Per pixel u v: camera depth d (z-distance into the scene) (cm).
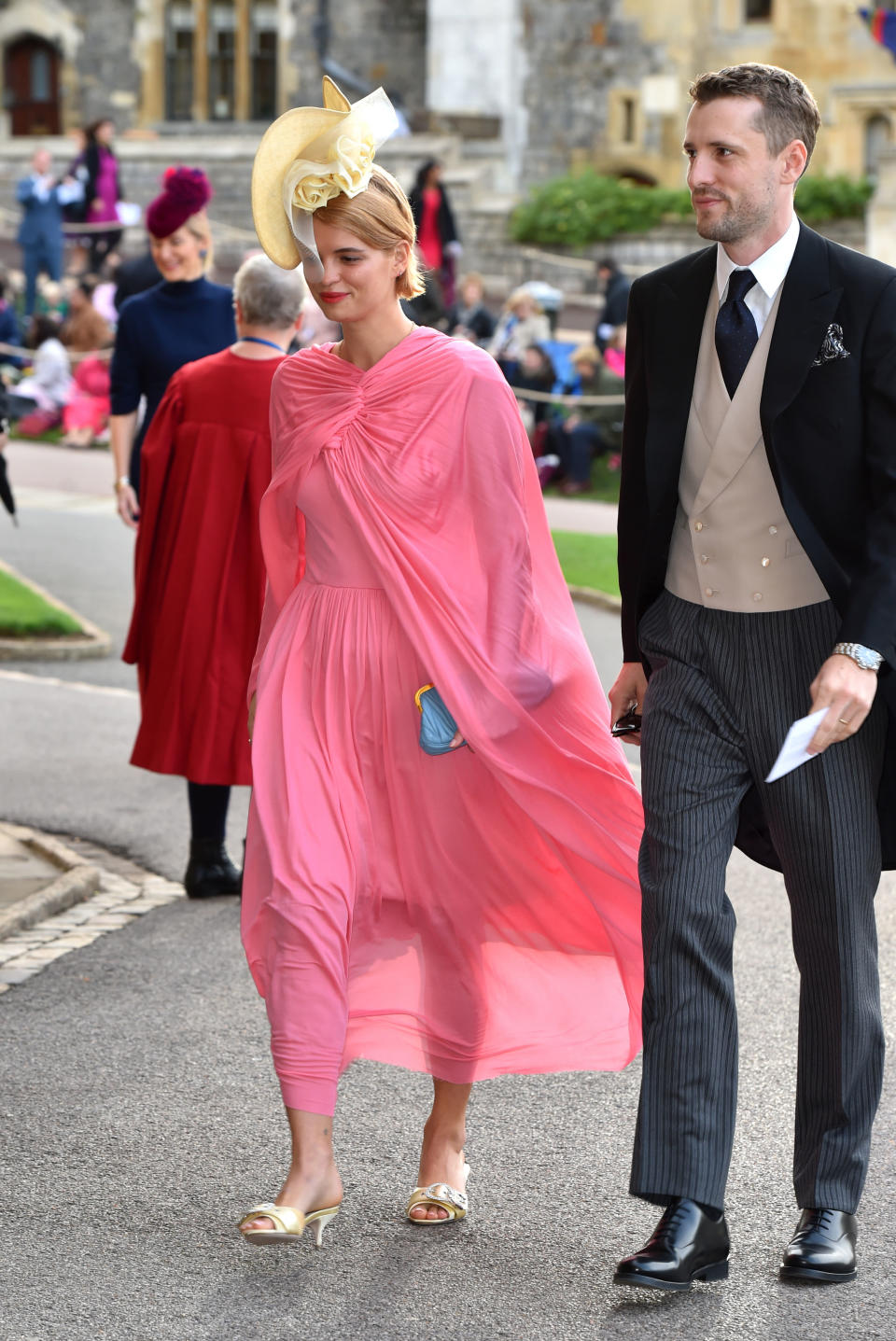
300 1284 335
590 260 2645
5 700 882
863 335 325
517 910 368
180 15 3347
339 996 338
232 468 555
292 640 361
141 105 3359
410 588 350
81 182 2358
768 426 326
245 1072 445
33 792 715
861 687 315
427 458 353
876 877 343
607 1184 385
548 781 361
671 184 2995
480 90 3028
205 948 539
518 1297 331
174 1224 361
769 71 326
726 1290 335
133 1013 484
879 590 317
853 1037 339
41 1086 433
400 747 354
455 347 358
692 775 340
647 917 339
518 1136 411
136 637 578
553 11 3014
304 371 366
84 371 1844
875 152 2880
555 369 1767
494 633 352
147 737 573
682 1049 333
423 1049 364
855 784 337
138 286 1431
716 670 341
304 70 3250
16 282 2508
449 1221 364
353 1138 408
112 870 624
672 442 341
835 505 329
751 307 333
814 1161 344
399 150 2839
